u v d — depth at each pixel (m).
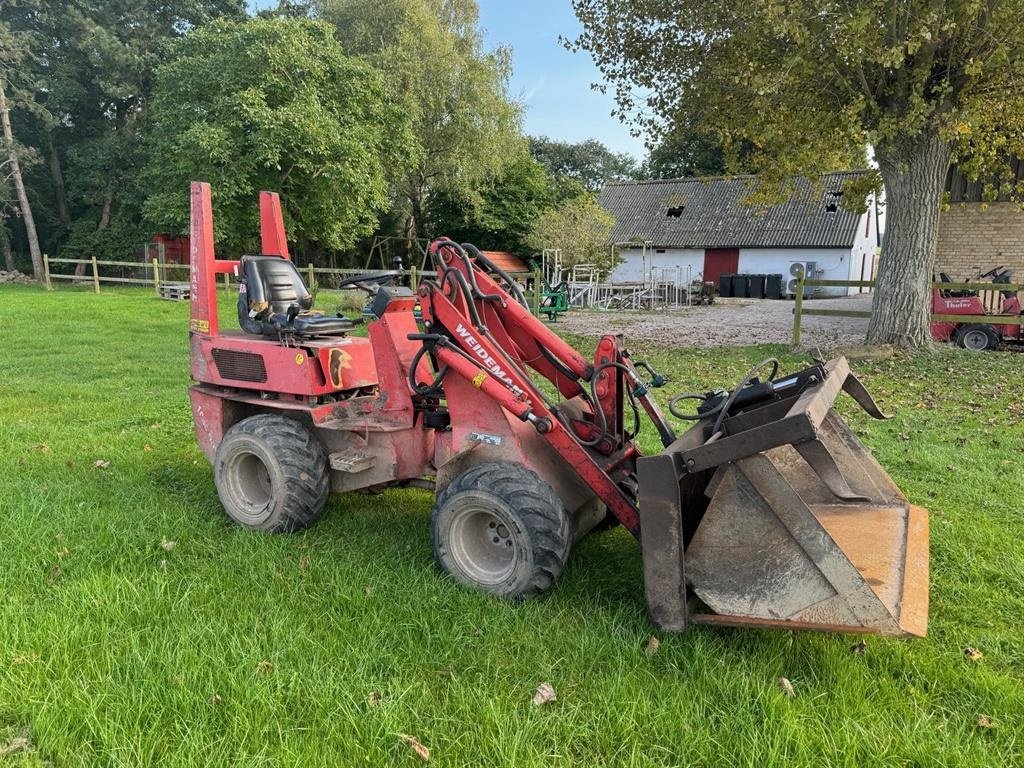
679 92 12.73
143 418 7.25
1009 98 10.38
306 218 21.34
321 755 2.54
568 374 4.09
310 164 19.88
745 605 3.12
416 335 3.88
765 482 3.03
